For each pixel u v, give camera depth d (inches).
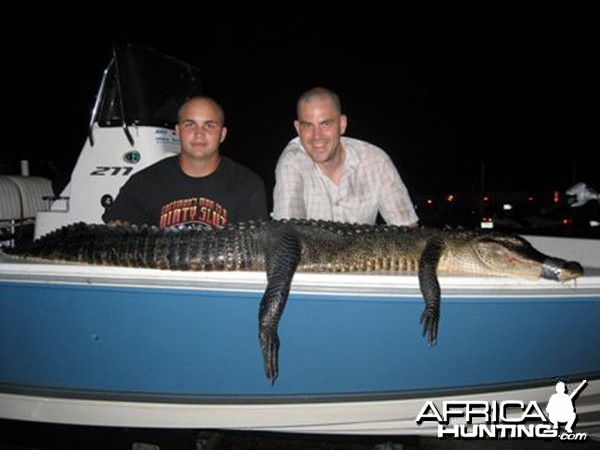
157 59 185.3
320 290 113.3
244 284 113.6
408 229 133.6
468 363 121.0
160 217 142.8
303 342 115.9
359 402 120.6
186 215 141.4
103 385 120.1
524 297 118.4
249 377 118.2
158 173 144.9
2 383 123.6
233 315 114.7
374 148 155.9
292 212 148.2
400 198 156.1
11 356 121.5
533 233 286.4
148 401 120.1
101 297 115.0
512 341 121.0
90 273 114.2
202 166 143.4
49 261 122.9
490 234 130.6
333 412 121.0
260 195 145.3
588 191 206.4
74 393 121.2
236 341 115.9
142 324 115.5
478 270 127.0
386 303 114.7
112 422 122.3
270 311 110.2
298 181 150.1
